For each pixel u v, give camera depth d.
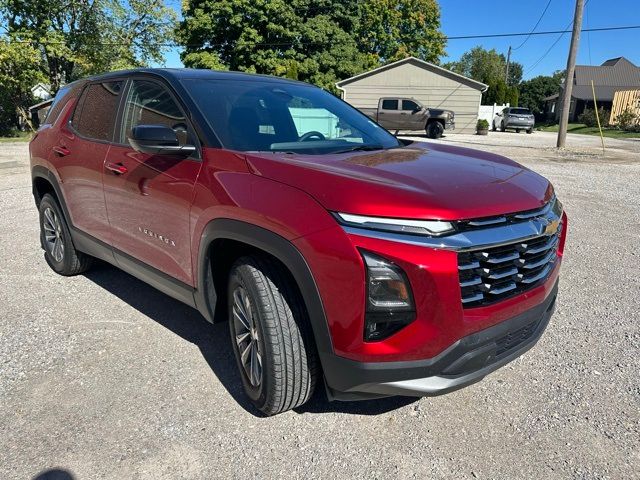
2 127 25.28
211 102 3.11
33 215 7.04
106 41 27.36
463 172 2.61
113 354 3.28
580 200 8.77
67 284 4.48
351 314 2.11
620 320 3.91
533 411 2.76
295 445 2.46
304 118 3.40
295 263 2.23
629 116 37.44
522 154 17.41
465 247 2.10
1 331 3.57
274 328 2.39
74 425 2.57
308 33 32.09
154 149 2.75
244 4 31.09
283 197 2.31
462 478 2.26
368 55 41.84
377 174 2.40
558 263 2.83
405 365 2.12
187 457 2.37
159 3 28.61
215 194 2.60
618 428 2.62
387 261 2.05
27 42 23.62
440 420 2.68
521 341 2.56
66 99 4.46
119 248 3.60
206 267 2.76
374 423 2.64
